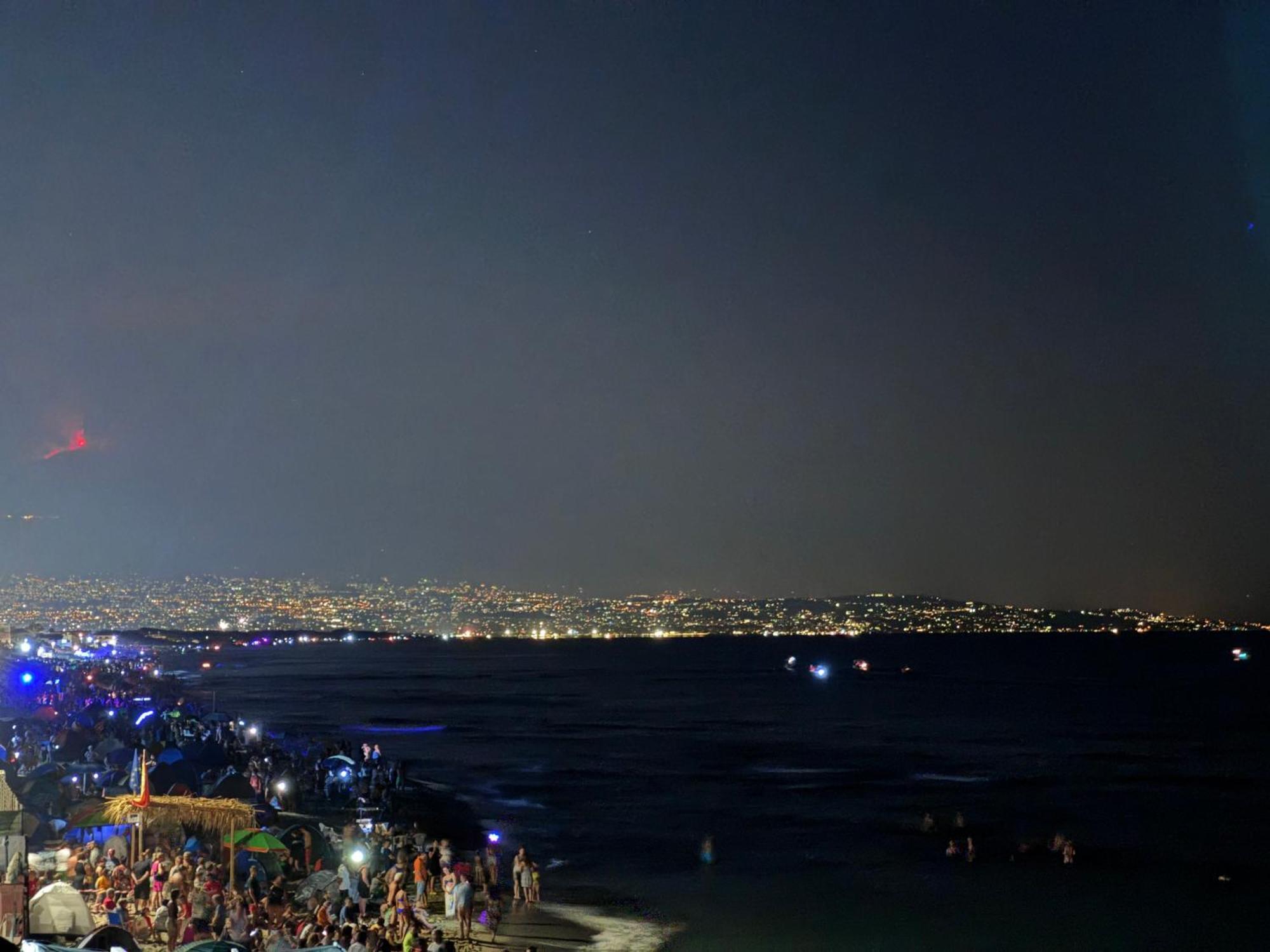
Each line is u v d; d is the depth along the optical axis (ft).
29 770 140.26
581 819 177.27
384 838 136.46
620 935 108.06
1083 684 592.19
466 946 101.86
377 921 94.63
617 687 574.15
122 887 95.55
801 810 186.19
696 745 290.76
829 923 113.91
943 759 258.98
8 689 300.81
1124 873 136.87
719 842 158.10
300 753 231.09
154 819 98.53
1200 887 129.49
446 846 126.62
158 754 157.48
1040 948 105.70
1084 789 209.46
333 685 583.58
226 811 99.76
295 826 120.98
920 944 105.70
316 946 79.77
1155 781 220.23
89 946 68.69
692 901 122.93
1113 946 106.22
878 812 184.14
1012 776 228.22
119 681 377.30
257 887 98.89
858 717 381.60
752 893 126.93
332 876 101.60
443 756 263.90
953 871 138.62
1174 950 104.94
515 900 122.31
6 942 71.92
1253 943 106.93
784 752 273.54
